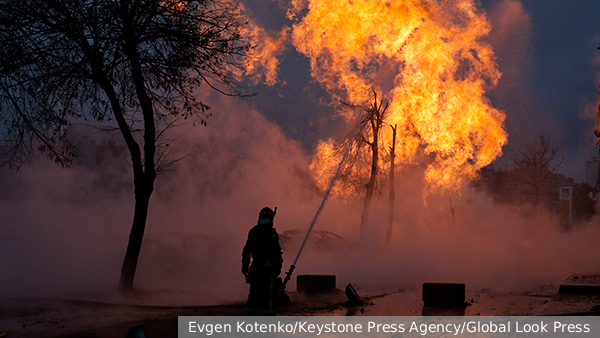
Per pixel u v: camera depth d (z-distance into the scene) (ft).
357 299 32.27
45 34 34.09
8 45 32.71
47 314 25.44
